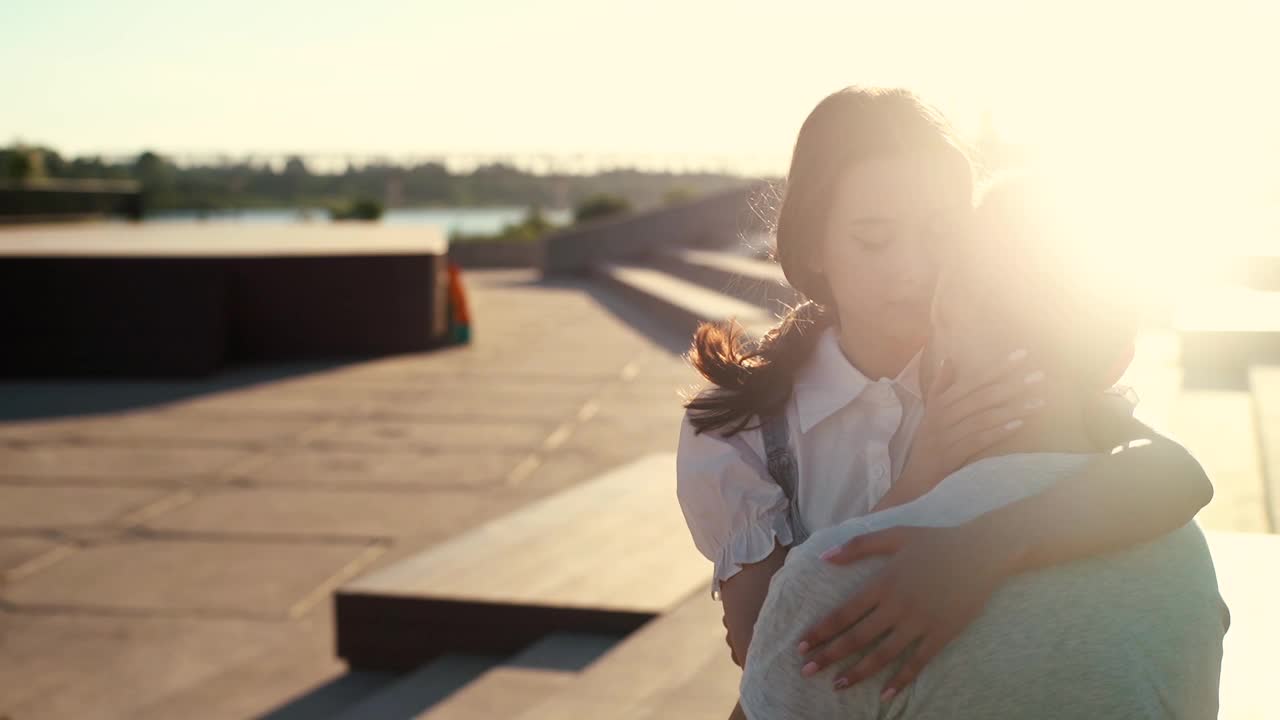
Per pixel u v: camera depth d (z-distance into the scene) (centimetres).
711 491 147
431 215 3684
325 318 1343
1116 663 103
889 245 138
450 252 2864
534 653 438
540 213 3603
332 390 1131
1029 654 104
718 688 351
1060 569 106
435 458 862
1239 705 193
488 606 468
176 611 575
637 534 536
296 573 625
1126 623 104
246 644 535
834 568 109
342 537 682
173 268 1206
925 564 105
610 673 373
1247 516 383
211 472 829
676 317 1573
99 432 952
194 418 1006
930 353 136
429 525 703
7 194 2275
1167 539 111
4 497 768
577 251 2625
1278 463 425
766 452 147
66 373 1215
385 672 489
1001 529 106
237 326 1312
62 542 680
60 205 2456
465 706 394
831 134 140
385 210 3631
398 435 938
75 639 544
